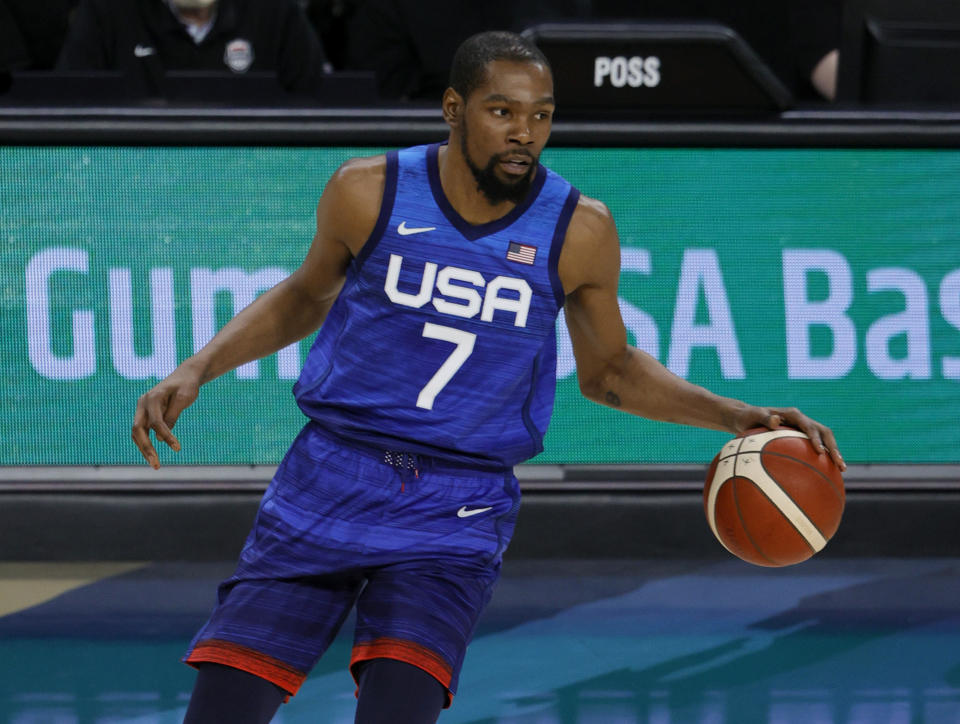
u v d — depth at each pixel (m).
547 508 14.79
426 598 6.70
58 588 14.16
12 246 14.20
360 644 6.59
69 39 16.38
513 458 7.21
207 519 14.65
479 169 6.60
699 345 14.66
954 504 14.97
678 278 14.59
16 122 13.98
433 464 6.96
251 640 6.67
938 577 14.72
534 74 6.47
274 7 16.61
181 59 16.38
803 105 15.12
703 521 14.98
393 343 6.90
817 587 14.38
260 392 14.58
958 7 18.62
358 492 6.93
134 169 14.20
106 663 12.01
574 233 6.89
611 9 17.30
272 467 14.68
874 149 14.59
